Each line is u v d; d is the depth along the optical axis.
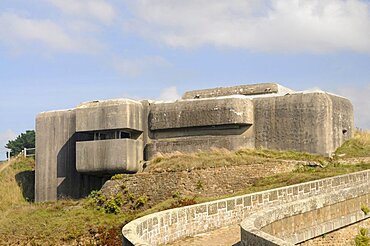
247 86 34.97
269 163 28.19
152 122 33.72
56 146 35.56
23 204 34.94
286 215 12.91
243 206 16.80
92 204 29.91
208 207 15.64
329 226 14.09
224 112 31.70
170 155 32.12
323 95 30.75
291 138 30.97
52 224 28.11
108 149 32.78
